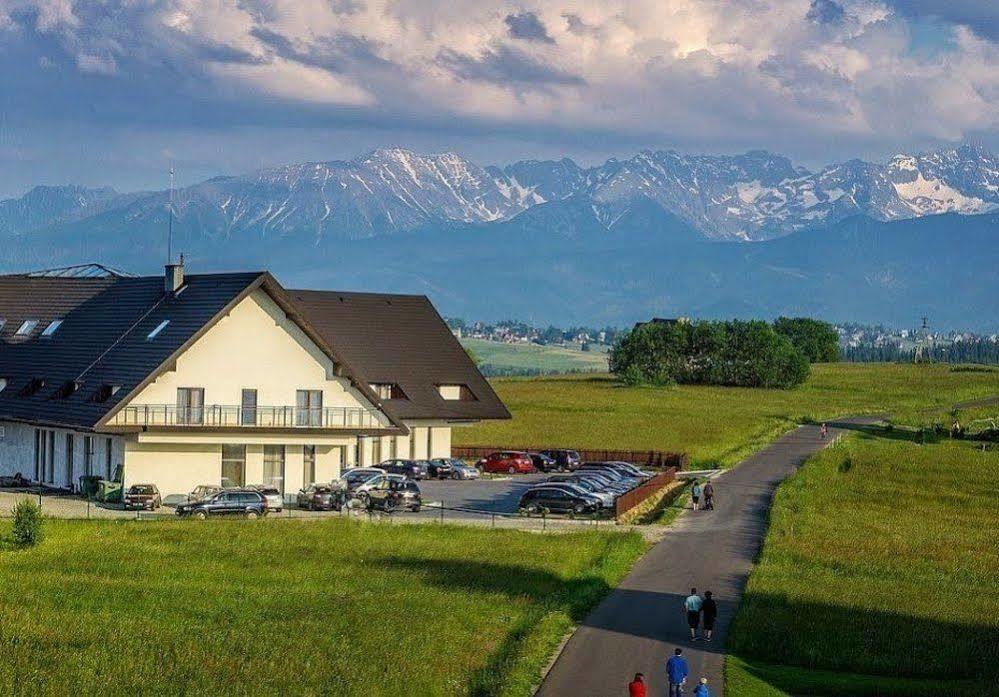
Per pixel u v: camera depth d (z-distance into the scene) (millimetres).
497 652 44719
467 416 109312
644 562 65938
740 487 100438
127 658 39594
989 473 112312
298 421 85250
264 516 75062
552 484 83312
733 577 62344
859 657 46531
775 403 188125
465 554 62688
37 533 60062
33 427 88750
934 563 68188
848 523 82188
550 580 57094
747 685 42438
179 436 81188
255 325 84500
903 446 135625
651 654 46500
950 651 47438
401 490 81625
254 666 39469
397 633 44844
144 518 71688
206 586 51625
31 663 38688
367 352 109625
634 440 135750
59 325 96312
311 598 50156
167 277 90688
